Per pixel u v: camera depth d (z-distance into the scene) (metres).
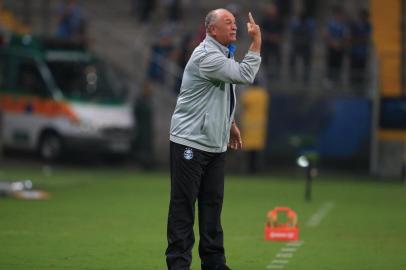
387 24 86.06
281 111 92.12
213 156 34.59
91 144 92.31
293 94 92.06
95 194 69.31
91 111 92.69
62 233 48.81
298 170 91.62
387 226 53.62
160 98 103.44
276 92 92.56
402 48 85.69
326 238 48.34
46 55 94.56
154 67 104.94
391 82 85.81
